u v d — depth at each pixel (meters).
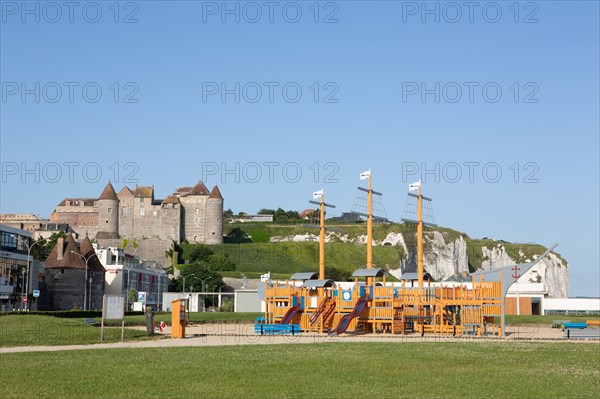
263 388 29.91
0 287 121.25
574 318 110.25
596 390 29.83
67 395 28.31
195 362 38.53
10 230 130.25
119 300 54.53
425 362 39.09
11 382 31.39
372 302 71.38
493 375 34.03
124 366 36.72
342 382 31.59
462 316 68.88
